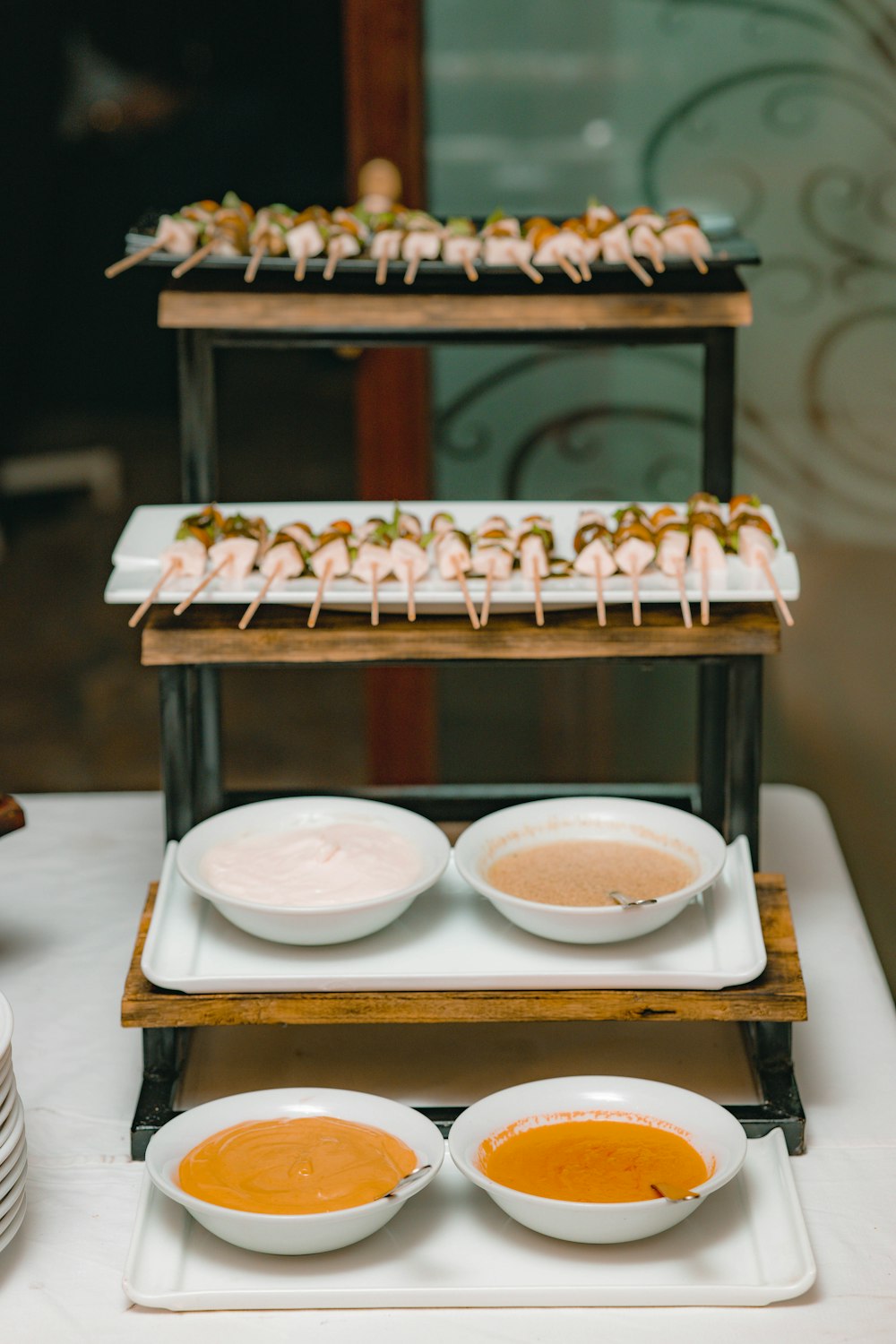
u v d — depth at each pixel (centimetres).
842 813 300
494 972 124
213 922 132
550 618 138
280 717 401
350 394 543
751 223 265
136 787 363
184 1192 106
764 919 132
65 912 165
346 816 140
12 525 466
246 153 545
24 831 185
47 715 393
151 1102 125
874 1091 132
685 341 159
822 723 294
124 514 471
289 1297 105
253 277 150
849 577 283
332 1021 122
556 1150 112
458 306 152
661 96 259
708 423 163
